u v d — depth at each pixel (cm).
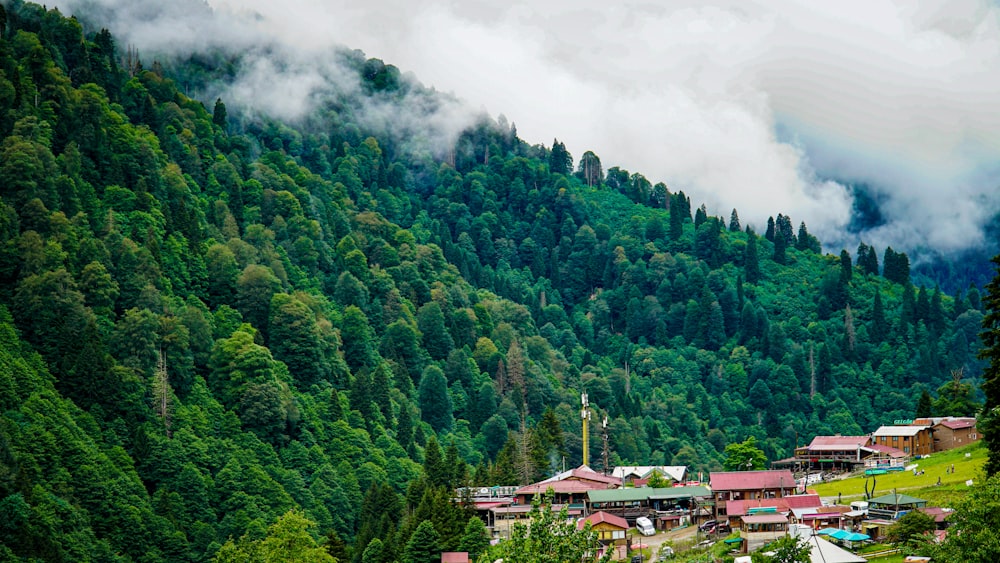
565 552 14950
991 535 14775
